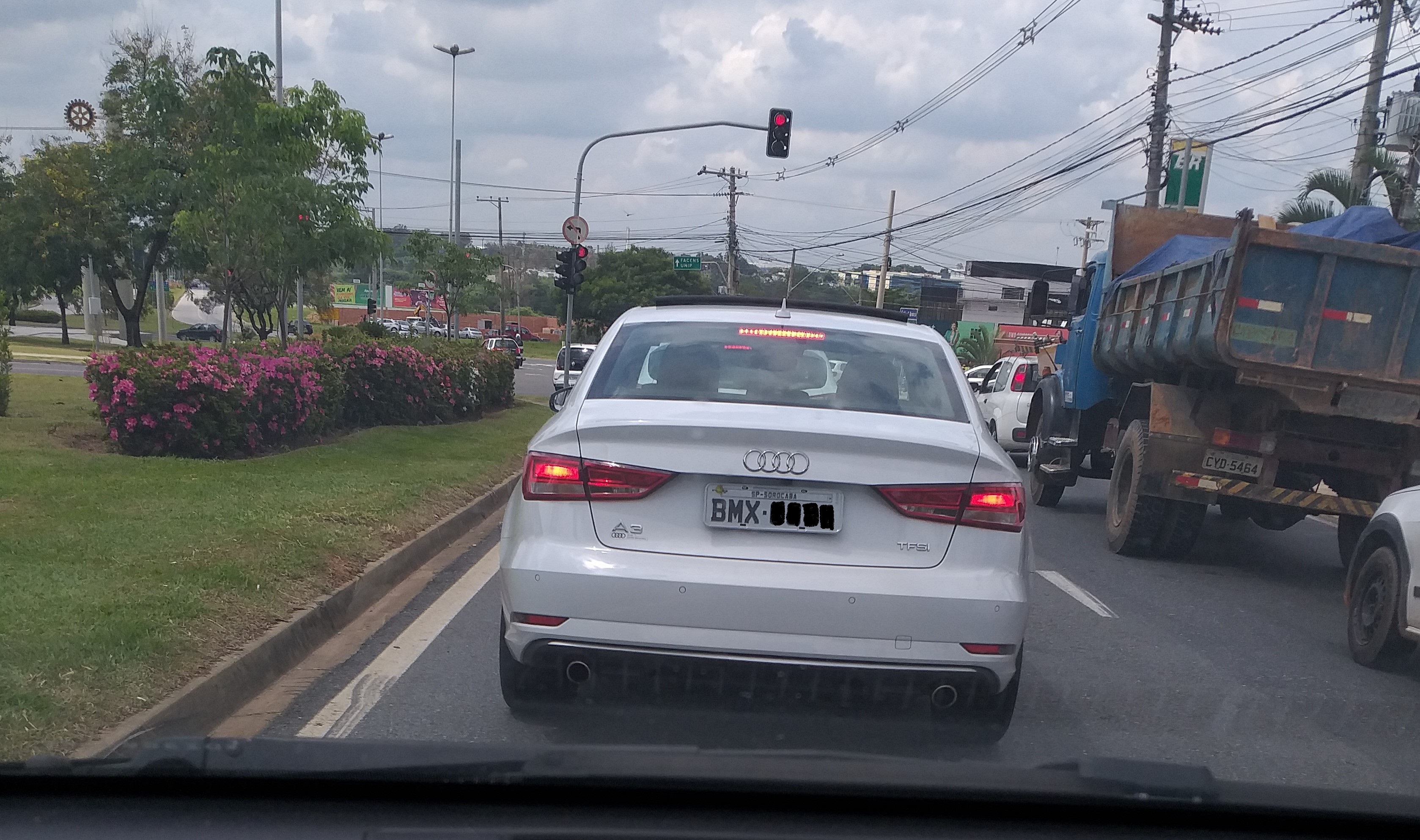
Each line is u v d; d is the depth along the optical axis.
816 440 4.03
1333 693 5.82
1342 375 7.90
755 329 5.04
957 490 4.12
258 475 10.01
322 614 6.21
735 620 3.95
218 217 13.18
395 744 3.27
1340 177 20.11
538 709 4.74
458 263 35.16
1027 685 5.72
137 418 10.77
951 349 5.20
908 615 3.97
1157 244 11.40
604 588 3.97
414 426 16.80
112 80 29.92
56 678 4.47
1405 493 6.44
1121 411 11.16
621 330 5.12
